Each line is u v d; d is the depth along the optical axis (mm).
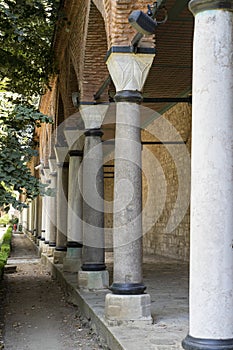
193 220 3830
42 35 11172
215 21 3760
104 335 6188
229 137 3764
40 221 23234
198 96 3812
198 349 3703
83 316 8086
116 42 6168
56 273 13445
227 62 3768
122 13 6148
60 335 7223
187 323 6094
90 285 8859
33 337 7164
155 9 5484
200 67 3803
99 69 8719
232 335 3725
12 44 10438
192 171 3869
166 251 16516
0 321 8312
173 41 9406
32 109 7828
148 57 6203
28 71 11062
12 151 7465
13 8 8805
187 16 8234
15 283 13305
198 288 3771
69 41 10547
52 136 15188
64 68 11531
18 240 34125
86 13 8328
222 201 3727
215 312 3709
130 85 6195
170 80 11758
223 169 3738
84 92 8766
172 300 7727
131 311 6102
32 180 7496
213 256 3719
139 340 5293
